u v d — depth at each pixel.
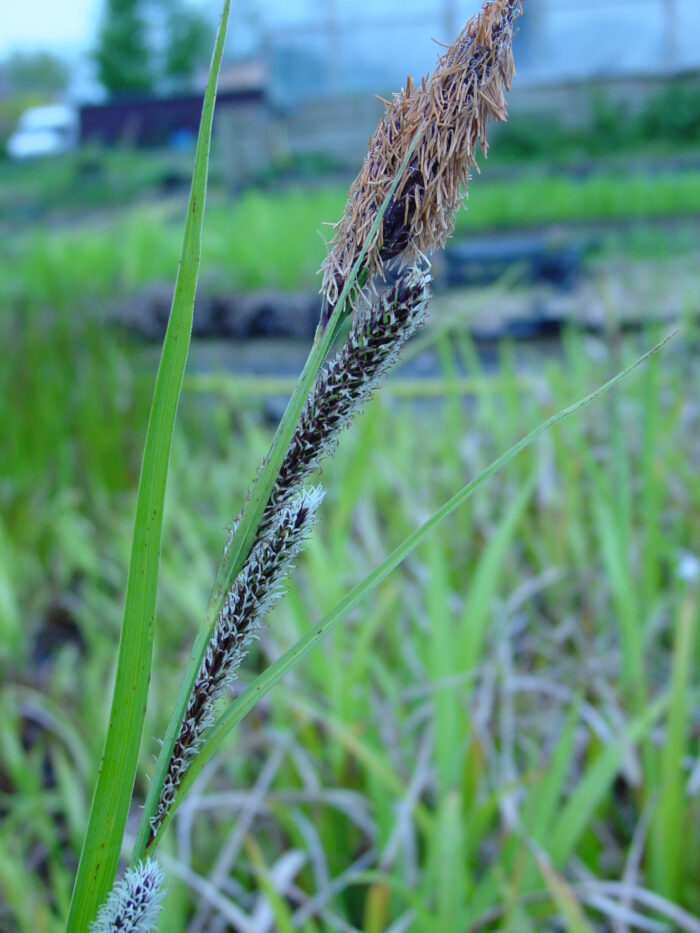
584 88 4.44
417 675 0.63
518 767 0.58
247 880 0.53
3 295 1.69
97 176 4.84
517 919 0.41
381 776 0.47
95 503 1.01
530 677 0.66
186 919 0.51
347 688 0.55
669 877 0.46
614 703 0.55
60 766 0.55
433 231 0.16
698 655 0.62
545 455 0.87
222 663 0.17
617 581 0.59
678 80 4.43
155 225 2.56
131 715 0.18
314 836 0.49
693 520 0.77
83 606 0.80
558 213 2.94
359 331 0.16
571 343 1.12
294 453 0.16
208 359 1.89
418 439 1.08
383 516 0.94
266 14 4.66
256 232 2.43
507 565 0.77
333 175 4.26
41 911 0.44
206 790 0.58
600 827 0.53
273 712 0.61
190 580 0.77
